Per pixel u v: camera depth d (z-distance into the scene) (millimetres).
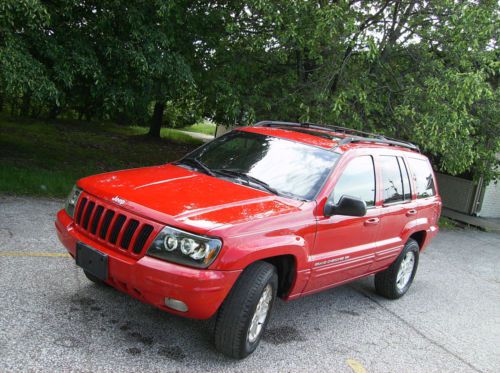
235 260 3506
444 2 9938
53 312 4152
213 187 4238
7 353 3420
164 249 3471
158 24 9070
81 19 8422
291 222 4031
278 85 11250
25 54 7312
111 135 19438
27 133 15242
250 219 3740
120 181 4180
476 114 11852
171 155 16766
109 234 3709
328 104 10250
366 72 10500
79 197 4082
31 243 5820
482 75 9602
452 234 12898
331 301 5840
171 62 8961
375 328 5215
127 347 3809
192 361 3775
